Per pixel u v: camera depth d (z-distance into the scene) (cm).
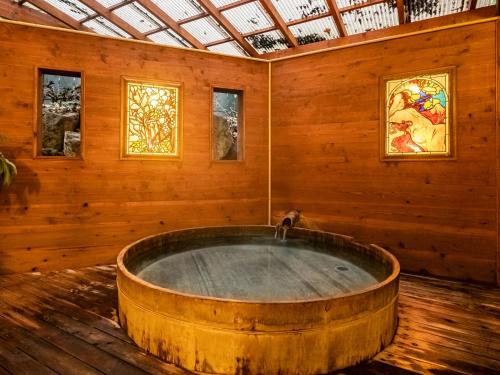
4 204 385
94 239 423
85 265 419
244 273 287
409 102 406
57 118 640
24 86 390
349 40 520
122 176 434
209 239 405
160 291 210
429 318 277
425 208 400
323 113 466
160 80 450
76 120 658
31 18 540
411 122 405
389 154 420
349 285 259
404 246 413
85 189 417
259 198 509
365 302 209
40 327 254
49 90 705
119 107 430
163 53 452
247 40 582
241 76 494
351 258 335
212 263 316
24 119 391
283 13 505
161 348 213
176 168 462
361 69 436
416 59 402
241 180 498
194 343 202
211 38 600
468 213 377
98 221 424
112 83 427
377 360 214
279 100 501
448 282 374
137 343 230
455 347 230
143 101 442
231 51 633
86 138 416
